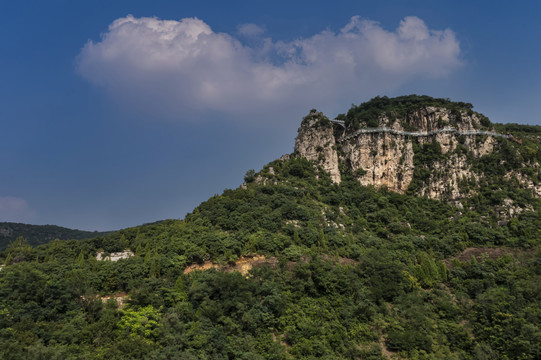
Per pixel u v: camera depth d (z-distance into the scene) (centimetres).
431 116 15925
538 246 11162
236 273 9156
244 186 14238
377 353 8206
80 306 8300
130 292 8756
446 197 14100
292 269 9800
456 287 10300
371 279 10012
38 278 8538
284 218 11981
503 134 15988
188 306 8388
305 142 15950
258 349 7888
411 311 9275
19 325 7219
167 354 7150
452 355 8388
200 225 11656
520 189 13775
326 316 8769
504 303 9175
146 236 11794
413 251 11631
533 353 8012
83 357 6762
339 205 13538
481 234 12094
